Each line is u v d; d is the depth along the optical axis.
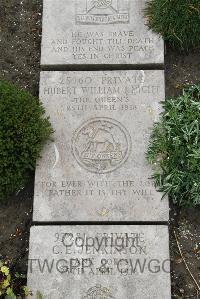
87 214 1.92
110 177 1.94
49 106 2.02
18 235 2.01
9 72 2.16
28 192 2.04
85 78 2.04
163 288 1.85
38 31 2.21
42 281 1.87
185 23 2.05
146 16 2.08
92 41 2.07
